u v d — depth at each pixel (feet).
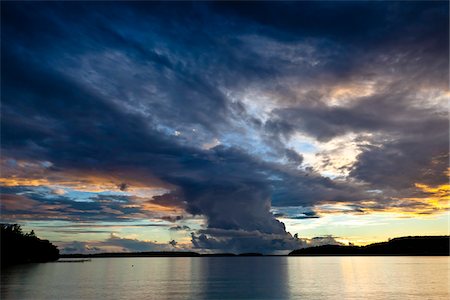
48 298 250.78
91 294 275.80
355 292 290.76
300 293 288.10
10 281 362.94
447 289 305.73
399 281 381.60
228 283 377.50
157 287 334.24
